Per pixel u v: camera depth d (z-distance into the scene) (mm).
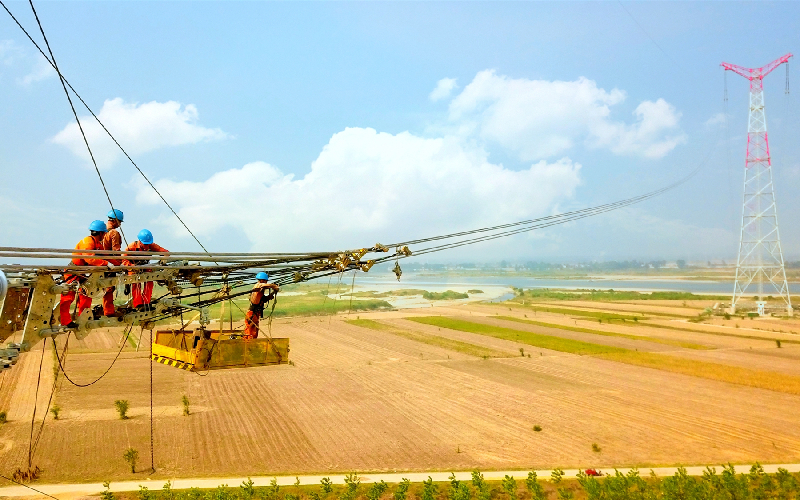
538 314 130000
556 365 68000
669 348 80188
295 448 37938
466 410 47625
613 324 110250
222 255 12383
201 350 17891
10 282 10320
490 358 72938
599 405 49188
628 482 30906
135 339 81750
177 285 14281
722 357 72688
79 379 56125
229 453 36750
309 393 53156
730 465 31781
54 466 33750
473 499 30344
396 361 70500
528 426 43094
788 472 32656
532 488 30328
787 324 106312
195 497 28969
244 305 99375
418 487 31391
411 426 43000
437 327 105250
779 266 126375
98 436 39406
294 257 14523
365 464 35219
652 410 47500
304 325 105250
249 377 59750
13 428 40688
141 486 29562
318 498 29578
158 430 41062
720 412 46875
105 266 11812
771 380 58906
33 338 10953
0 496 29344
